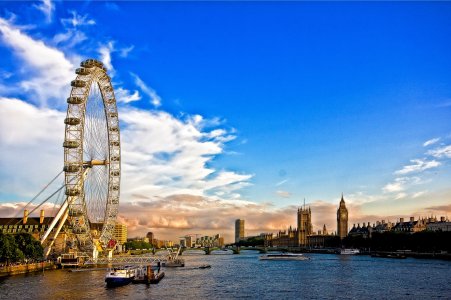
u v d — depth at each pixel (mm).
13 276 170750
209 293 136500
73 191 184875
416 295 132000
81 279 163625
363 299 125938
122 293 133250
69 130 183750
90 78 189875
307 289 146500
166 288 145750
